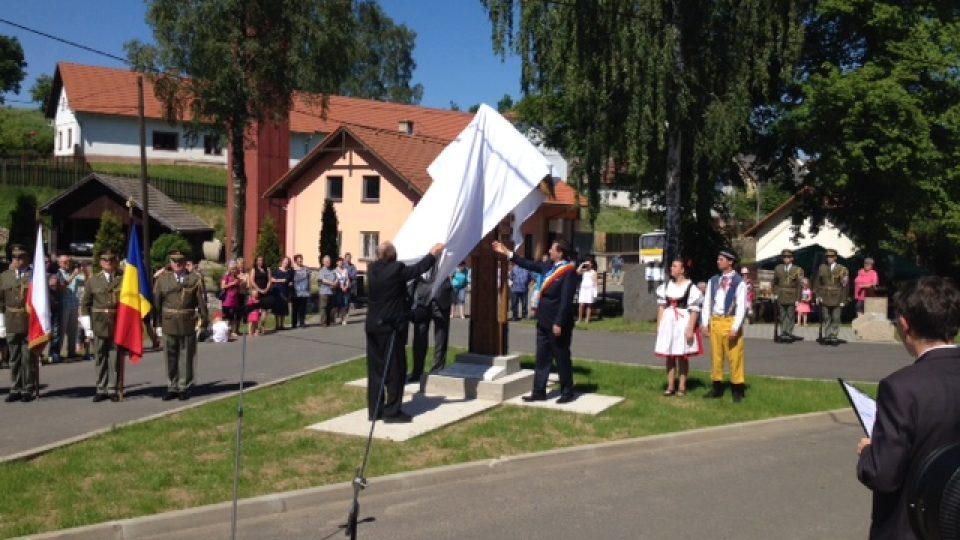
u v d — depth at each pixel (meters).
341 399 11.32
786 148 27.39
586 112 22.91
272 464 8.30
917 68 23.44
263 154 39.47
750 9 22.22
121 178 42.22
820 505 7.31
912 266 29.59
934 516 2.81
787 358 16.27
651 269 23.77
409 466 8.26
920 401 3.12
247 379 13.13
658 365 15.20
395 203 37.16
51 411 10.83
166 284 11.52
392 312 9.75
